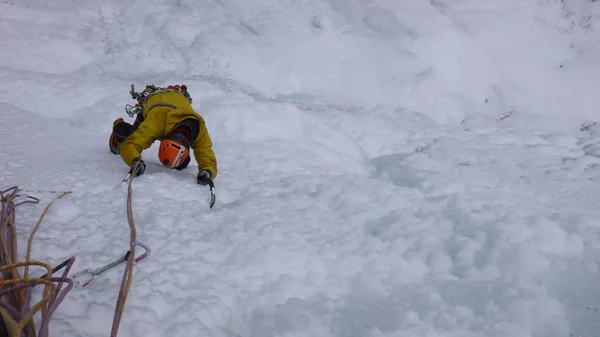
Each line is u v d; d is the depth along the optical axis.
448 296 2.65
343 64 7.77
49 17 7.98
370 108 6.93
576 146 5.24
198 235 2.98
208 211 3.38
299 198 3.58
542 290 2.71
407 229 3.20
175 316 2.21
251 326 2.32
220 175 4.06
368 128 5.81
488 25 8.20
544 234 3.13
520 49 8.02
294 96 7.21
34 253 2.53
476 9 8.47
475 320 2.44
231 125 5.24
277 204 3.45
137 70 7.33
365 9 8.40
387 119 6.33
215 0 8.91
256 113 5.36
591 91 7.64
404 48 7.75
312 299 2.55
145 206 3.19
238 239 2.94
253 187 3.82
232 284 2.56
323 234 3.08
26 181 3.36
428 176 4.34
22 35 7.35
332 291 2.61
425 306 2.53
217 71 7.52
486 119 6.65
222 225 3.09
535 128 6.32
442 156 4.93
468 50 7.82
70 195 3.19
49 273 2.06
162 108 3.73
